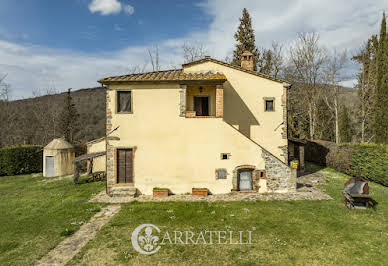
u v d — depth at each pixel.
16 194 13.52
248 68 16.45
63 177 18.36
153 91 12.53
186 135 12.53
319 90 29.06
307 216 9.22
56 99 46.38
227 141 12.49
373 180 14.50
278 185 12.49
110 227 8.56
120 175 12.77
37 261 6.50
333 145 19.02
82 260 6.50
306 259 6.38
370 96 24.41
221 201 11.28
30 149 20.53
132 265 6.26
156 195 12.26
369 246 6.98
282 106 14.75
